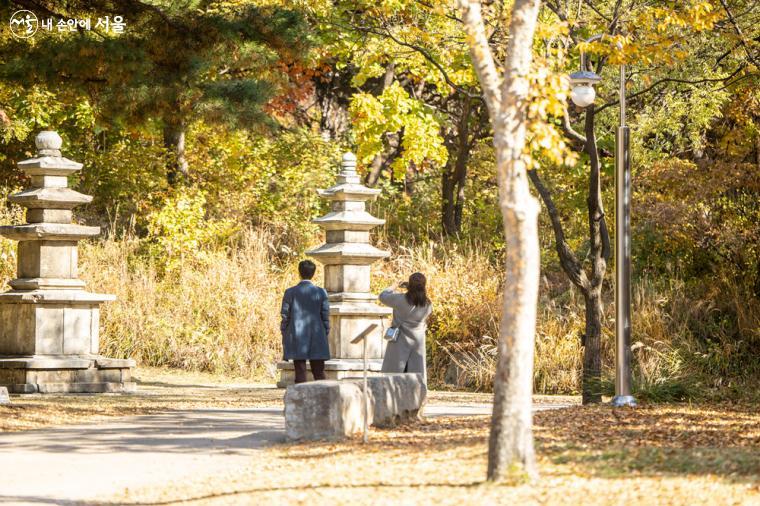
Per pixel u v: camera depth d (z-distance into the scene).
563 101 9.58
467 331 24.44
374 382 13.06
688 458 10.12
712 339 23.28
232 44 19.36
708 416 14.26
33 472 9.84
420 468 9.63
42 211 19.20
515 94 9.07
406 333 15.13
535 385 22.56
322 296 16.33
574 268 17.14
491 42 17.03
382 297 15.26
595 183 17.17
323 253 20.70
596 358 17.06
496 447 8.85
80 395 18.27
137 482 9.30
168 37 19.03
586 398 16.78
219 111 19.81
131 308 25.19
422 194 33.75
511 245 8.85
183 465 10.22
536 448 10.77
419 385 14.20
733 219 24.56
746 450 10.90
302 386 11.91
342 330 20.52
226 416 14.99
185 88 19.34
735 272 24.72
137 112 19.62
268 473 9.66
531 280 8.82
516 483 8.63
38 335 18.75
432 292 25.28
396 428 13.14
